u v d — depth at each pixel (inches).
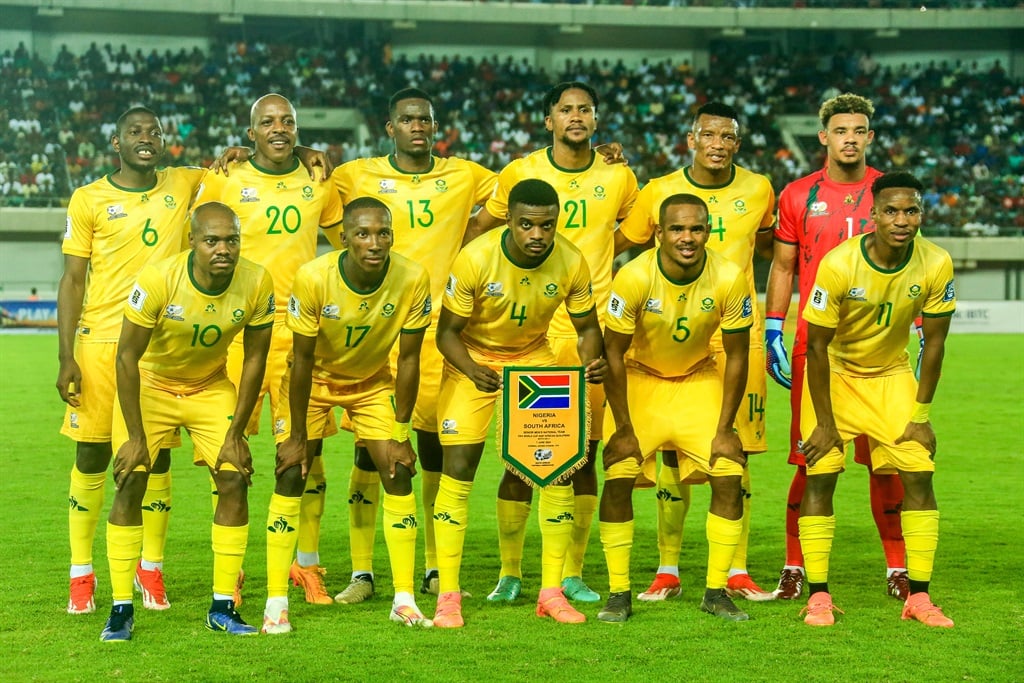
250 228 229.6
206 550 254.4
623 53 1464.1
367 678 163.9
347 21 1417.3
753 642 183.2
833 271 198.7
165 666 169.8
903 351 209.8
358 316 195.5
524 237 189.0
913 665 170.1
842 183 231.5
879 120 1400.1
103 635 185.0
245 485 193.6
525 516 215.6
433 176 235.5
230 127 1291.8
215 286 189.6
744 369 202.8
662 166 1314.0
